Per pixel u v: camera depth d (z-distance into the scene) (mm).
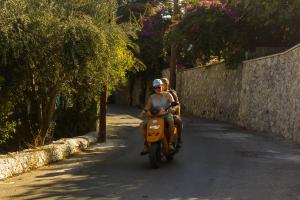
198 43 27844
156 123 11219
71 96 14938
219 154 13312
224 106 28188
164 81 12000
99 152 13945
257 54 24297
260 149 14422
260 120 21359
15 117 14422
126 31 14453
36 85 13047
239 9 25609
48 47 11656
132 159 12617
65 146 13023
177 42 29047
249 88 23453
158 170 10844
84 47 11820
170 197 8164
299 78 16594
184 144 15633
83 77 12781
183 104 39719
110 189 8852
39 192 8664
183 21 27969
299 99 16516
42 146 12641
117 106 49094
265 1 22156
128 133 20188
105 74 13109
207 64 33906
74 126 17359
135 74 47531
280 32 25750
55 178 9953
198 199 8023
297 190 8688
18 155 10711
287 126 17844
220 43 27203
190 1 28406
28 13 11453
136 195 8328
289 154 13336
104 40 12164
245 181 9500
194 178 9836
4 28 10664
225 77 28312
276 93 19375
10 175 10055
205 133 19688
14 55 10906
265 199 8023
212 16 26500
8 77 11797
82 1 12883
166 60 45438
